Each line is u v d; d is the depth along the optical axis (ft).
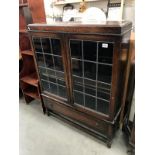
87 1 5.44
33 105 7.20
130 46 3.95
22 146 5.06
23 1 5.99
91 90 4.20
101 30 3.14
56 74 4.80
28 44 6.57
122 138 5.13
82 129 5.30
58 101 5.28
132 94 4.49
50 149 4.90
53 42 4.19
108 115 4.17
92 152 4.69
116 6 5.08
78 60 3.94
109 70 3.55
